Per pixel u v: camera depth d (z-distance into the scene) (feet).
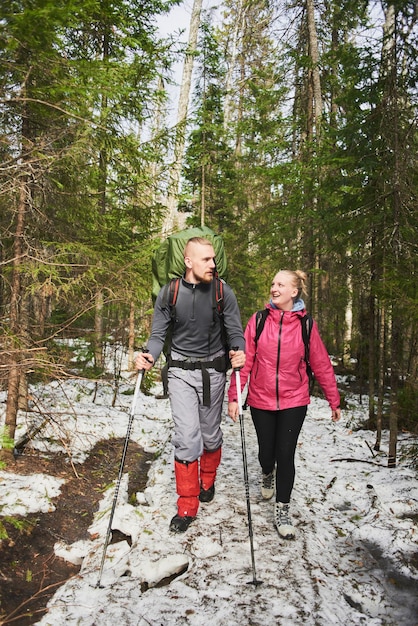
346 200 20.62
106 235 18.49
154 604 8.08
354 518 12.23
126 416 21.36
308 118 36.40
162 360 35.91
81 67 11.52
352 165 19.10
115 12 16.78
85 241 17.42
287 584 8.68
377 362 32.04
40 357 12.31
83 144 13.62
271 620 7.70
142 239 24.38
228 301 10.68
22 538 10.21
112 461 16.06
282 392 10.81
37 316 15.75
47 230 16.20
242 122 39.55
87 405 21.81
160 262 12.28
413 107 18.02
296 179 29.96
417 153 17.72
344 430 22.44
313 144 30.99
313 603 8.16
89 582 8.85
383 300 16.37
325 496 13.58
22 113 13.33
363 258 20.08
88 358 20.70
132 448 17.76
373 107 18.69
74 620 7.70
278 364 10.75
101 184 20.89
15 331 13.66
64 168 14.79
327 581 8.96
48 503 11.78
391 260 16.92
